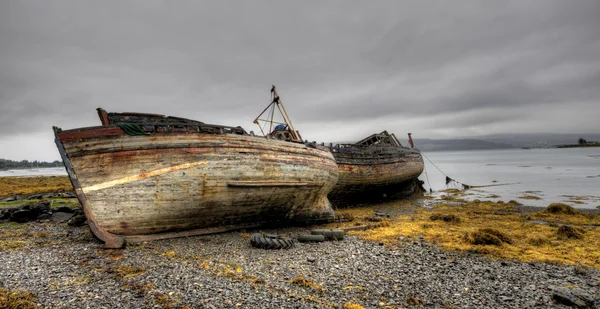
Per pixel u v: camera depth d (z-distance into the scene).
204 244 12.80
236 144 14.52
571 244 13.74
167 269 9.58
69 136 11.80
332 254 12.23
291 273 9.74
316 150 19.59
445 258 11.82
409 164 36.72
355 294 8.19
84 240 12.78
